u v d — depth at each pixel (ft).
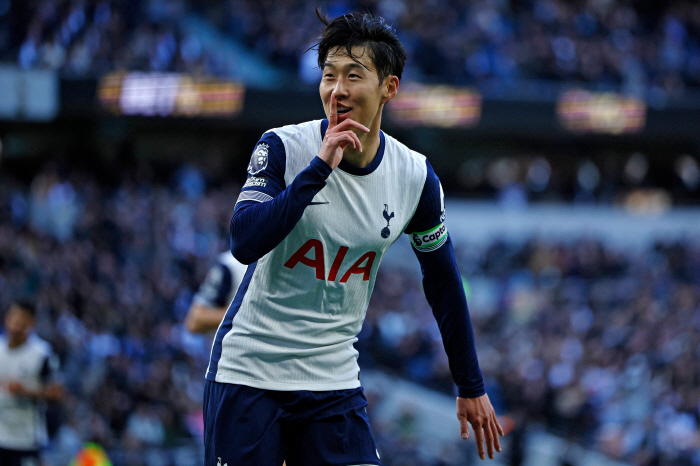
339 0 226.58
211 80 200.23
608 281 199.93
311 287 27.14
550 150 261.44
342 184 26.99
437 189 29.22
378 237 27.63
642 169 269.03
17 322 63.62
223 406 27.32
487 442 30.86
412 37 220.02
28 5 191.93
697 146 265.95
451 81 218.18
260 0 227.40
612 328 164.14
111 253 157.38
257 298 27.45
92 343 122.52
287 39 217.56
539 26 240.53
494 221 231.09
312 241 26.71
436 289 30.22
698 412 120.57
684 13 260.83
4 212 168.45
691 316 161.07
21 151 222.07
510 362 148.66
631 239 236.02
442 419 128.98
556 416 131.44
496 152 257.55
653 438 114.01
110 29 195.42
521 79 226.79
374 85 26.11
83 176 192.75
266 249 24.84
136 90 194.39
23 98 187.52
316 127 27.66
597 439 120.57
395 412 133.90
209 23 223.92
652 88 236.22
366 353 143.43
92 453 87.04
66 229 174.60
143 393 110.11
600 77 234.99
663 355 144.56
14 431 64.08
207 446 28.04
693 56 253.85
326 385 27.81
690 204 253.44
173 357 125.08
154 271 153.38
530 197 247.09
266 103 205.16
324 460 27.55
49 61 191.01
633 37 249.75
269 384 27.20
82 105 191.72
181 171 204.74
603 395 134.72
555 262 206.28
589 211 236.02
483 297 194.08
